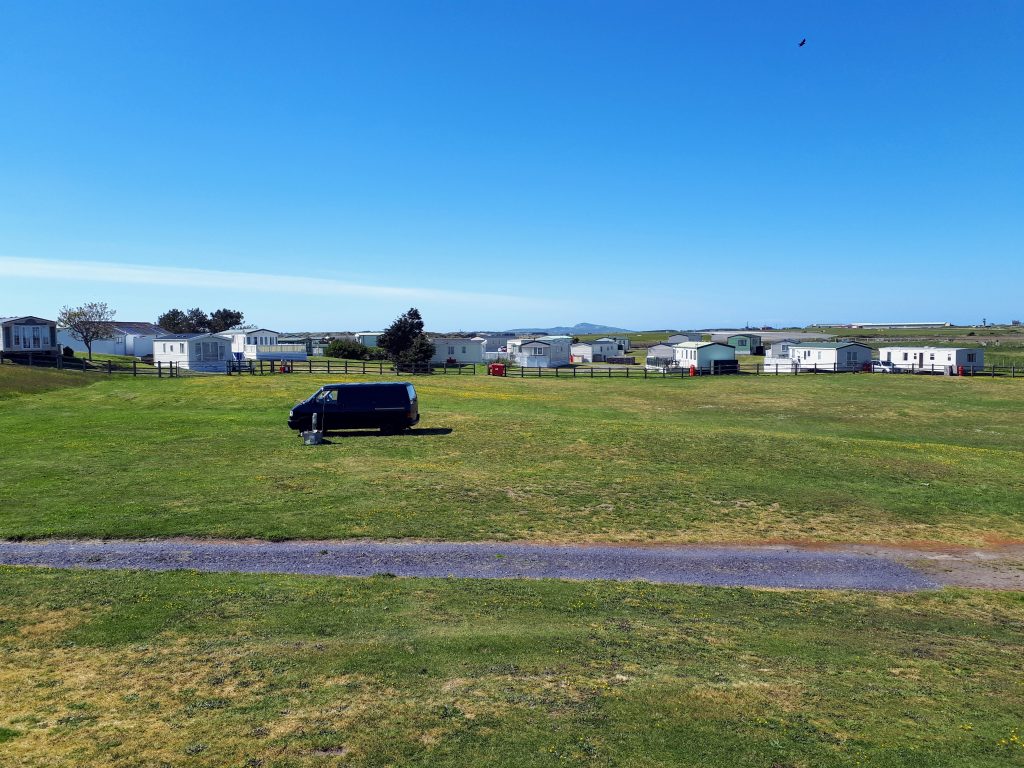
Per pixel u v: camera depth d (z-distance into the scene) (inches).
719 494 961.5
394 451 1179.9
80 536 729.0
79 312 3629.4
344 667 441.1
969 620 594.2
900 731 380.5
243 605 551.8
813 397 2268.7
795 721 386.6
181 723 369.4
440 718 377.1
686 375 3016.7
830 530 838.5
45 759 333.7
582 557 721.0
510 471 1059.3
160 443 1201.4
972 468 1143.0
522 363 3759.8
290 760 334.0
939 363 3097.9
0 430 1299.2
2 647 467.5
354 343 4394.7
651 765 336.8
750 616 577.3
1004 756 358.6
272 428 1380.4
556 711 387.9
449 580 633.6
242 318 5949.8
